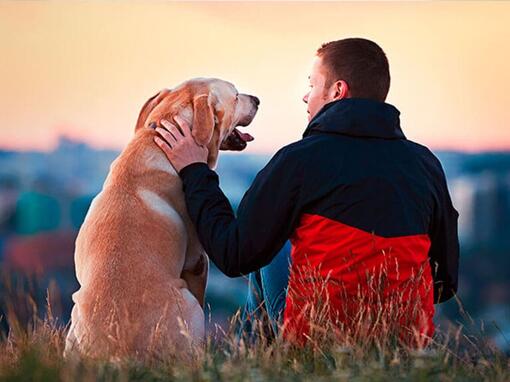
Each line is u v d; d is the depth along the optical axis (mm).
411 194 5367
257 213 5379
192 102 6227
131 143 6160
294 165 5336
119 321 5438
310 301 5254
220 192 5762
